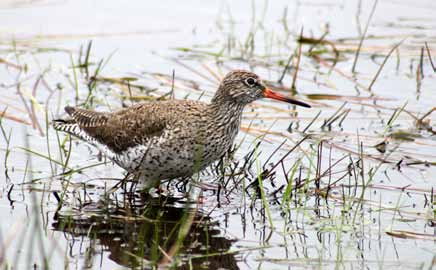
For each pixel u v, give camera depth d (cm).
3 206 1370
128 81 1819
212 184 1514
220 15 2353
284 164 1600
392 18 2348
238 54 2141
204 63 2078
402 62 2100
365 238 1298
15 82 1938
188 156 1417
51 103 1842
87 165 1569
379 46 2173
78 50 2134
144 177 1459
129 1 2462
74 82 1959
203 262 1212
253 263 1212
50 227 1305
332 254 1244
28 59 2069
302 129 1759
